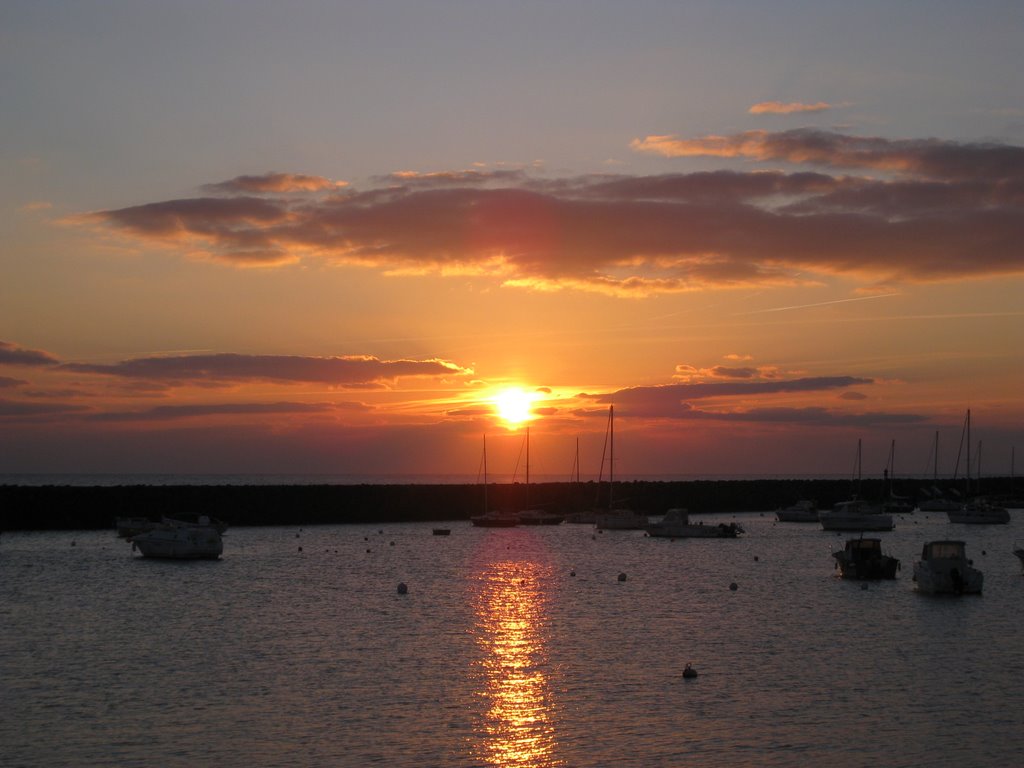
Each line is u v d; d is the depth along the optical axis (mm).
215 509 127125
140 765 28875
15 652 43438
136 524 104000
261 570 77938
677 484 171250
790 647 44906
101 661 41562
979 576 62406
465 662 41438
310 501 134750
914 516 159375
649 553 96000
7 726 32281
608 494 158875
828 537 116750
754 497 170875
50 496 116562
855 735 31781
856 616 53969
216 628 49688
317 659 42000
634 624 51219
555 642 45969
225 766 28844
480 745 30641
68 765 28859
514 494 152125
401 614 54594
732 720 33188
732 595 63281
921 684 38031
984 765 29281
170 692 36375
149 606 57438
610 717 33469
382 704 34875
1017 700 35844
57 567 78375
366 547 100938
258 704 34844
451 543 107125
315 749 30219
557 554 94562
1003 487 198500
